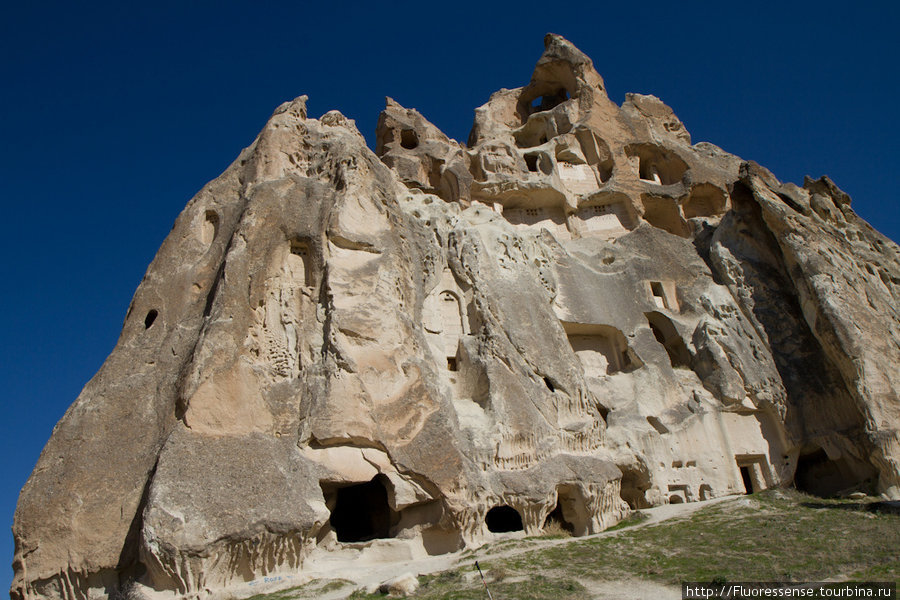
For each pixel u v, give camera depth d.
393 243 23.75
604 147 35.59
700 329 27.92
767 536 18.39
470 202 31.98
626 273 29.73
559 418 23.31
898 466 23.52
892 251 31.52
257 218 22.30
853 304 26.89
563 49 38.53
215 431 18.12
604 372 27.88
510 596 14.55
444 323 25.03
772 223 29.50
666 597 14.37
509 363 23.50
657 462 24.06
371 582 16.62
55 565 16.94
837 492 24.75
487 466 20.52
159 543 15.73
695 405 25.83
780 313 28.36
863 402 24.72
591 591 15.00
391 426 19.67
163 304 21.88
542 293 26.75
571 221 33.44
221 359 19.17
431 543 19.06
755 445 25.70
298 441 18.72
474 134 39.19
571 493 21.42
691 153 36.38
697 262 30.92
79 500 17.58
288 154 25.38
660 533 19.44
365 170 24.89
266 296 21.17
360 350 20.59
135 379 19.91
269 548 16.72
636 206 33.59
